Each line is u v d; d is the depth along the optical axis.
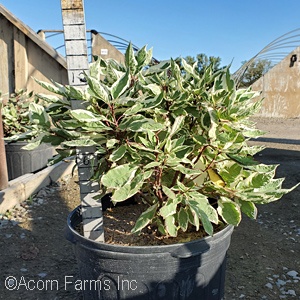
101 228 1.26
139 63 1.24
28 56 4.03
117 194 1.08
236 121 1.09
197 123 1.26
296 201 2.96
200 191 1.27
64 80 4.20
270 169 1.13
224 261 1.29
